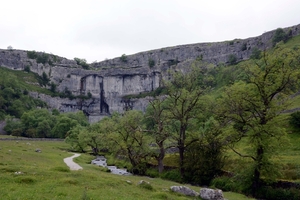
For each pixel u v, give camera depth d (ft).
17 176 84.84
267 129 128.98
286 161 153.07
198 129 206.49
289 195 118.52
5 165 110.01
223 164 165.48
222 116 152.87
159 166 184.24
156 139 185.06
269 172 126.62
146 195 84.23
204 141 169.27
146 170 194.59
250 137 134.72
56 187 77.10
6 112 640.17
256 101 138.72
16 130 501.56
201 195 96.48
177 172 176.24
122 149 195.52
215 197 94.38
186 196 95.09
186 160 176.04
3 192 67.51
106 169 178.81
